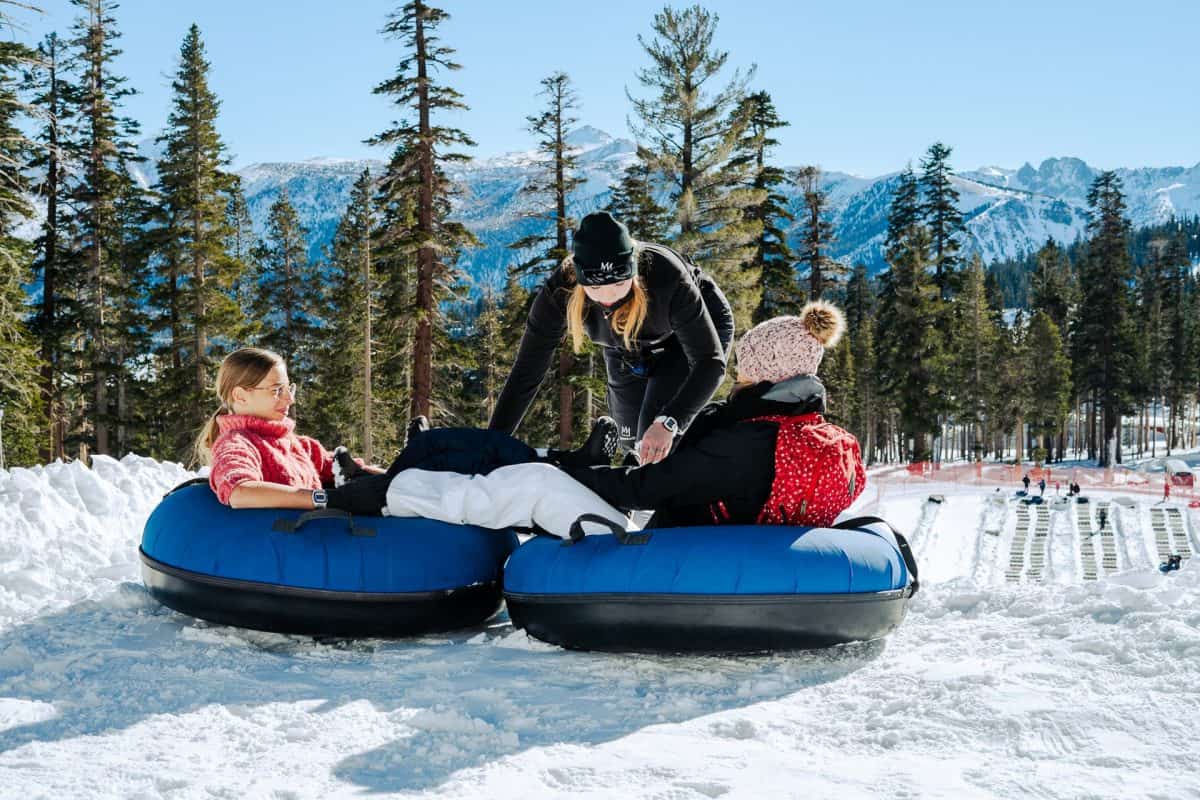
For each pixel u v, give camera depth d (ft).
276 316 129.29
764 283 111.04
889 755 7.93
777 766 7.73
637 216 99.50
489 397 128.57
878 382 198.59
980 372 191.21
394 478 12.59
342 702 9.43
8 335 72.23
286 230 129.39
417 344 71.15
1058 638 11.05
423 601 11.88
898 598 11.40
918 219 174.91
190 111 98.68
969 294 194.08
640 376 14.82
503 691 9.82
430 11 68.49
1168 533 108.88
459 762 7.88
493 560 12.75
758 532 11.06
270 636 12.17
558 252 85.25
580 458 13.12
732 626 10.63
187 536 12.12
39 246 93.35
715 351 13.33
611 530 11.55
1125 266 197.57
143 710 9.11
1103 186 199.82
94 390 97.30
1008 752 7.80
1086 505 125.59
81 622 12.55
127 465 23.98
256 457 12.84
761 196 86.28
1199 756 7.47
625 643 11.04
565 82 85.40
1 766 7.64
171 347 96.58
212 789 7.18
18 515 17.67
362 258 90.68
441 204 71.20
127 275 99.60
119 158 95.40
